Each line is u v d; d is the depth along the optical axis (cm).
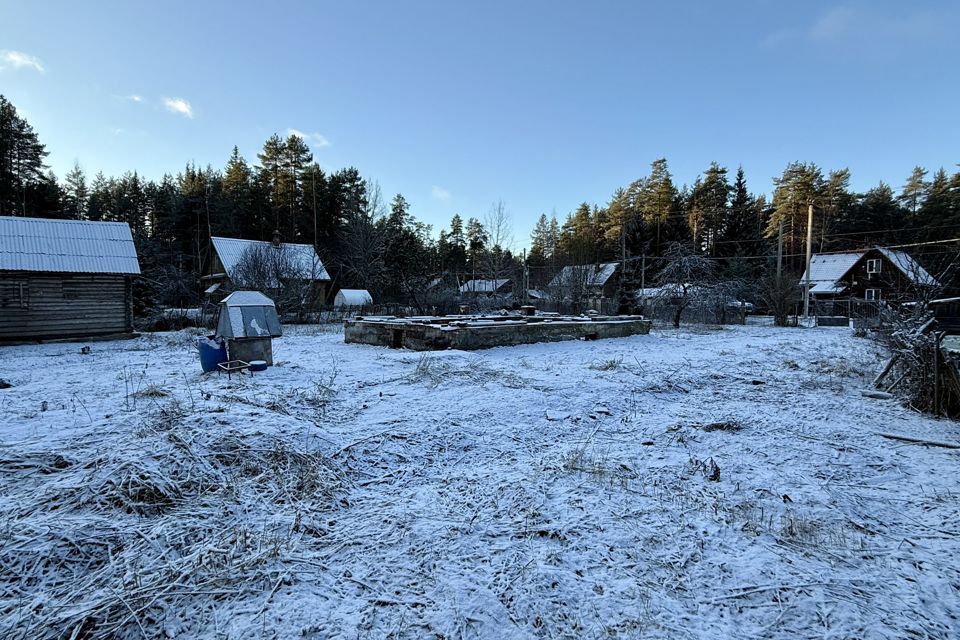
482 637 209
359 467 409
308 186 4416
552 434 518
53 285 1555
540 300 3391
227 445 392
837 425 573
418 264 4303
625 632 214
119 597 226
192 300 3225
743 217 4769
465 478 394
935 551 293
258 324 847
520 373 813
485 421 537
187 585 239
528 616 223
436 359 909
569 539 296
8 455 367
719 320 2675
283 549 277
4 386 677
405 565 265
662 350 1224
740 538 304
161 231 4491
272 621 217
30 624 210
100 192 5175
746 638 212
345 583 248
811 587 250
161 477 336
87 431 428
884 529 325
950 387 621
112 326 1650
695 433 527
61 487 320
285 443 410
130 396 574
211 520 305
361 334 1346
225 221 4222
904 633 215
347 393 649
